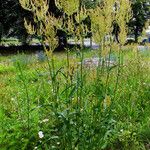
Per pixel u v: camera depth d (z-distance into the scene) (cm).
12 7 3247
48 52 562
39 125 639
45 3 544
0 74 1577
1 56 2681
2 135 596
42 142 585
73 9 534
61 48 3316
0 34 3409
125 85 888
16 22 3306
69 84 610
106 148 632
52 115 586
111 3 550
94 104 612
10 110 807
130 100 797
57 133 598
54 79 572
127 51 1494
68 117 547
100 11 558
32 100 820
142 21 4484
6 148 584
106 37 595
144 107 826
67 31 593
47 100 724
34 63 1723
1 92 1053
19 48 3469
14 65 1700
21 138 603
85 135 559
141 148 637
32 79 1189
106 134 566
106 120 572
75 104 602
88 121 572
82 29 557
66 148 560
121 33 589
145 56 1805
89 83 732
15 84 1184
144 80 961
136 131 688
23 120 660
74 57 650
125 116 754
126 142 639
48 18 548
